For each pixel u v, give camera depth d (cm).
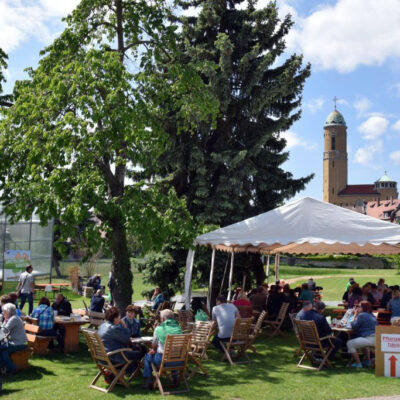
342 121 17062
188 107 1448
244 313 1312
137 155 1224
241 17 2134
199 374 966
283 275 4709
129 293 1366
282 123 2070
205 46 2072
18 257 2405
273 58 2011
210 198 1992
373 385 874
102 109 1127
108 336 859
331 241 1262
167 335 830
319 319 1023
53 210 1134
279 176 2150
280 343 1335
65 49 1304
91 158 1166
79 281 2927
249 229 1355
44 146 1151
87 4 1349
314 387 862
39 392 823
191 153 1944
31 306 1698
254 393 824
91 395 809
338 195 16850
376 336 950
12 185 1199
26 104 1204
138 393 824
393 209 13362
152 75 1376
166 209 1356
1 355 954
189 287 1506
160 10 1414
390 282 3928
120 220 1270
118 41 1384
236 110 2061
